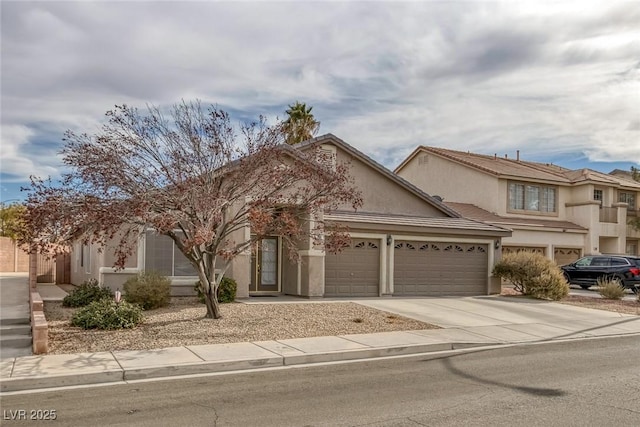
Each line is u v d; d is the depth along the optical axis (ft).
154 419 22.40
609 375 30.99
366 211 72.28
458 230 72.69
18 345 35.81
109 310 41.16
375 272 67.97
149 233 54.60
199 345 36.29
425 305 59.72
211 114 46.21
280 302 56.59
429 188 116.16
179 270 57.88
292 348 36.09
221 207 42.55
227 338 38.52
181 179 40.14
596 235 107.55
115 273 55.31
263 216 39.96
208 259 45.44
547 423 21.94
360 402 24.97
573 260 106.83
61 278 81.66
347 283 66.03
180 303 53.31
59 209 36.91
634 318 57.21
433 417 22.66
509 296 73.15
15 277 87.45
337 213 67.15
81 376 28.58
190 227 41.52
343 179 45.75
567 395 26.32
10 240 105.40
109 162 38.01
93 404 24.62
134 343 36.27
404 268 70.44
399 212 75.15
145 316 45.65
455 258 74.43
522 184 105.29
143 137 41.65
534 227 99.35
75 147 39.32
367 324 45.88
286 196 50.78
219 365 31.81
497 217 98.48
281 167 43.21
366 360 35.09
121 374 29.40
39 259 78.18
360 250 67.10
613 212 112.06
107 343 36.09
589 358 36.32
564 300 70.49
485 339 42.52
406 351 37.76
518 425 21.70
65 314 46.34
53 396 26.02
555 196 109.81
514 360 35.40
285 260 66.03
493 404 24.68
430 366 33.30
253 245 51.80
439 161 113.91
